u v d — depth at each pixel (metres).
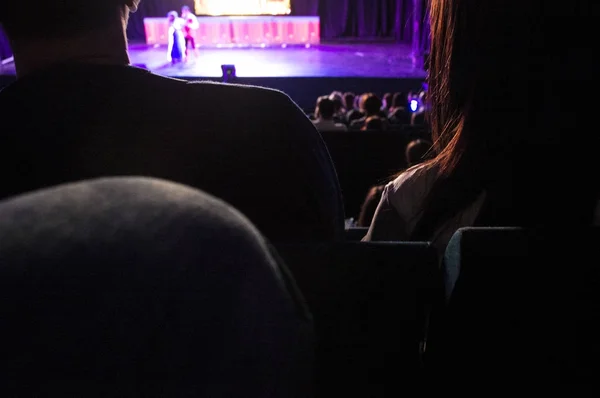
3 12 0.68
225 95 0.74
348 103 6.51
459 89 0.75
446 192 0.79
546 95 0.71
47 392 0.14
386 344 0.61
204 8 12.10
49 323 0.14
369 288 0.58
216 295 0.17
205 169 0.74
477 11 0.71
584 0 0.68
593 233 0.56
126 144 0.71
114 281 0.15
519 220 0.77
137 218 0.17
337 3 12.61
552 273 0.55
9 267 0.14
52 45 0.70
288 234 0.82
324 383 0.63
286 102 0.78
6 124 0.70
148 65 10.37
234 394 0.17
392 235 0.88
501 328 0.61
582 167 0.74
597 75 0.70
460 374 0.66
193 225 0.17
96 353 0.14
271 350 0.18
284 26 12.05
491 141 0.74
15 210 0.16
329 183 0.86
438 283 0.58
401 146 3.76
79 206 0.16
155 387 0.15
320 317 0.59
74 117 0.70
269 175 0.77
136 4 0.78
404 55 11.19
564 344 0.62
